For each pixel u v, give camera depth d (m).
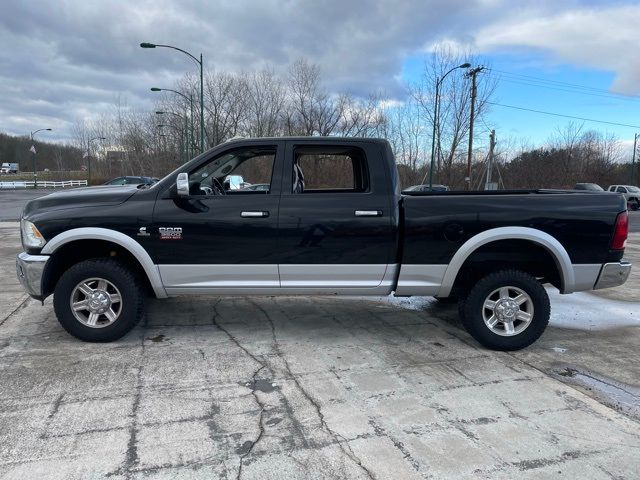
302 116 37.62
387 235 4.50
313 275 4.55
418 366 4.21
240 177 5.22
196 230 4.42
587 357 4.50
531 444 3.01
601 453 2.93
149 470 2.69
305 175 5.33
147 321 5.34
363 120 37.81
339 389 3.73
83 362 4.16
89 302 4.53
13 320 5.26
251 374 3.98
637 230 17.59
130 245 4.41
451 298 6.27
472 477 2.68
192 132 34.38
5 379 3.81
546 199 4.48
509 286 4.54
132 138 55.50
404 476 2.68
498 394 3.69
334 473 2.70
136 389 3.67
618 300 6.62
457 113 37.56
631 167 56.38
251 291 4.57
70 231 4.38
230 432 3.10
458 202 4.46
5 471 2.66
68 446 2.90
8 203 30.45
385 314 5.78
